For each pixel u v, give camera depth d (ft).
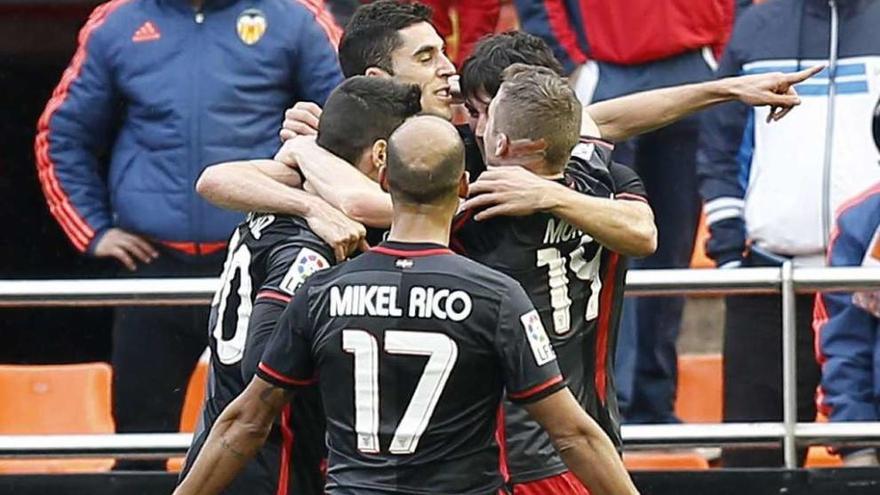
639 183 57.88
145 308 77.51
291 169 58.39
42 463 80.28
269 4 77.20
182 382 77.66
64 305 69.36
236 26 76.89
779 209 76.69
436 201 51.75
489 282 51.29
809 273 67.26
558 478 56.18
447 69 60.23
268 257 56.54
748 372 77.97
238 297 57.41
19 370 84.28
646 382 79.51
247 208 57.06
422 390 51.03
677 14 78.89
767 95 59.93
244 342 57.06
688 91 60.59
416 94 57.77
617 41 79.20
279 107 77.15
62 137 78.95
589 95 79.46
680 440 68.18
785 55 76.69
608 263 56.80
